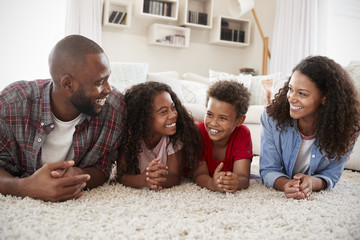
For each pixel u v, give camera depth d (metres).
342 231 0.91
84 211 1.00
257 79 3.67
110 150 1.36
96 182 1.31
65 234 0.81
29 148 1.21
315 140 1.44
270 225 0.95
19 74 3.90
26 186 1.08
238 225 0.94
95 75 1.10
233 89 1.41
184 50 4.91
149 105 1.35
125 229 0.86
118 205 1.09
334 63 1.41
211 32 4.99
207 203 1.17
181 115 1.48
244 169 1.48
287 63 4.23
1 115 1.16
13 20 3.86
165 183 1.37
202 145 1.52
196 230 0.88
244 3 4.23
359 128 1.44
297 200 1.23
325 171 1.50
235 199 1.23
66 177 1.09
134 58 4.65
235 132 1.54
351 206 1.19
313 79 1.33
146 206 1.08
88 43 1.11
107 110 1.31
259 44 4.95
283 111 1.48
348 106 1.39
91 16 4.06
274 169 1.53
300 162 1.54
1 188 1.11
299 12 4.09
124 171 1.41
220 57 5.14
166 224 0.91
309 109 1.35
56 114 1.20
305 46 3.99
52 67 1.10
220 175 1.29
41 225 0.86
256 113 2.80
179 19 4.80
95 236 0.81
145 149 1.47
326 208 1.15
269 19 4.83
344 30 4.14
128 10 4.36
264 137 1.57
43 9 3.98
